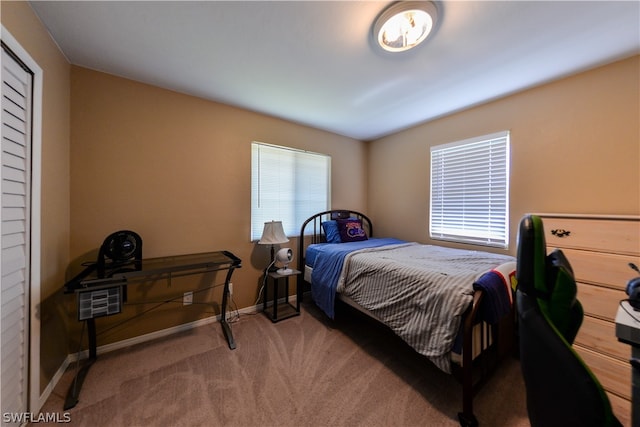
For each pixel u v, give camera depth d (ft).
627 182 5.61
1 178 3.55
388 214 11.68
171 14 4.39
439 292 4.65
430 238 9.93
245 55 5.60
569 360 2.20
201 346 6.56
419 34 4.86
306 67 6.06
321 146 10.81
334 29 4.77
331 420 4.30
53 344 5.06
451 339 4.25
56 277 5.20
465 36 4.93
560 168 6.57
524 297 2.53
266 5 4.18
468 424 4.09
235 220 8.40
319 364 5.81
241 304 8.59
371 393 4.91
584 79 6.18
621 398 4.78
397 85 6.92
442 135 9.39
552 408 2.31
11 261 3.79
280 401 4.70
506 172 7.66
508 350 5.57
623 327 2.55
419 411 4.48
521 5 4.16
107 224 6.28
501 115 7.71
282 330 7.45
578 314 2.76
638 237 4.70
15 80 3.90
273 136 9.29
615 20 4.48
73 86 5.87
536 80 6.64
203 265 6.19
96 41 5.11
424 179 10.10
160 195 7.02
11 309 3.79
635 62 5.49
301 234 9.85
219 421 4.27
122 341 6.52
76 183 5.91
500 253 7.85
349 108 8.50
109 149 6.30
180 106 7.32
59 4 4.14
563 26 4.65
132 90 6.60
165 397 4.78
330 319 8.25
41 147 4.51
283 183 9.77
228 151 8.23
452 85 6.93
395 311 5.47
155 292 7.00
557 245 5.67
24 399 4.13
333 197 11.30
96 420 4.26
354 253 7.50
